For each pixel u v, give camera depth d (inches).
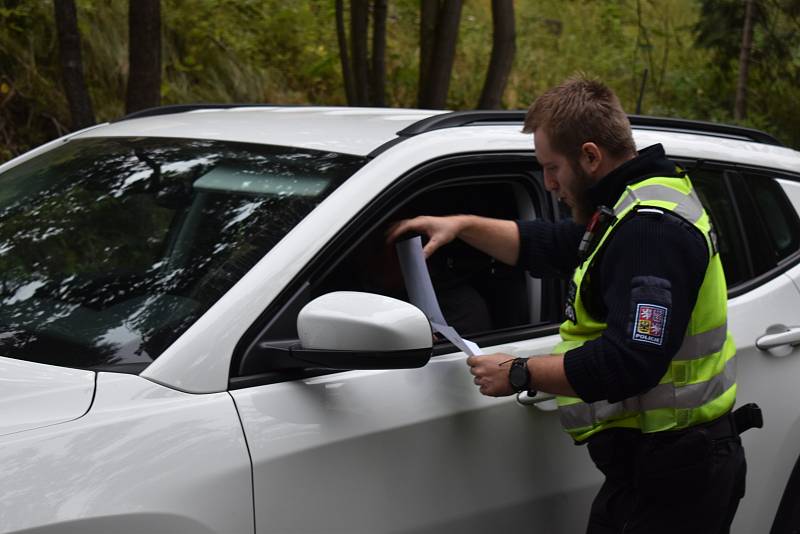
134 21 231.9
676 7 606.5
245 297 96.0
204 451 88.7
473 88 480.4
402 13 484.7
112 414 87.0
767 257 143.3
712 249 100.5
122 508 83.4
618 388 95.0
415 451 103.3
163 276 101.8
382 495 100.4
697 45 539.8
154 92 235.8
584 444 111.6
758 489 136.3
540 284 122.3
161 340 94.5
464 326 119.9
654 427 103.2
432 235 110.2
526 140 122.6
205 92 369.1
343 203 104.0
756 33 529.7
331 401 97.9
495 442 110.8
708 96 551.5
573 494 118.6
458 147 114.8
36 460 82.0
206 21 385.7
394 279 111.5
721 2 525.7
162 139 127.1
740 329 133.1
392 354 90.7
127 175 119.0
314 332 91.4
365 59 338.0
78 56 235.3
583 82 102.3
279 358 94.8
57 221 115.1
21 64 318.3
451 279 123.0
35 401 86.7
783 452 137.3
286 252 99.5
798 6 511.5
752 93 543.5
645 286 94.9
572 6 579.2
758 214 144.4
